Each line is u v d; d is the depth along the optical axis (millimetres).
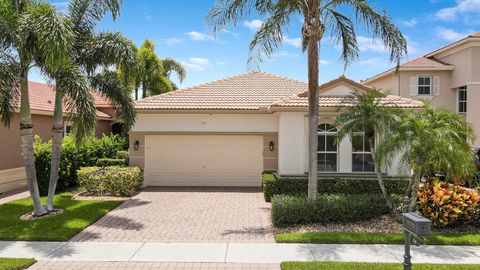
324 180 14188
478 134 26469
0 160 16766
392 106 12914
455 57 28547
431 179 11227
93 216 11625
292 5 11883
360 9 11664
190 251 8531
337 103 14406
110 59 12047
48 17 9805
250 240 9430
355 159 15016
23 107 11438
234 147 18078
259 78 20641
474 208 10273
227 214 12312
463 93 28531
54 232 9805
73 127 11719
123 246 8898
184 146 18141
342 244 9023
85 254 8305
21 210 12469
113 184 15273
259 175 18062
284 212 10578
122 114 13555
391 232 9930
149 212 12586
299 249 8648
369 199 11211
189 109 17250
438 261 7805
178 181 18188
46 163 15562
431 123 10344
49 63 9742
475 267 7320
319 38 11375
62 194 15641
